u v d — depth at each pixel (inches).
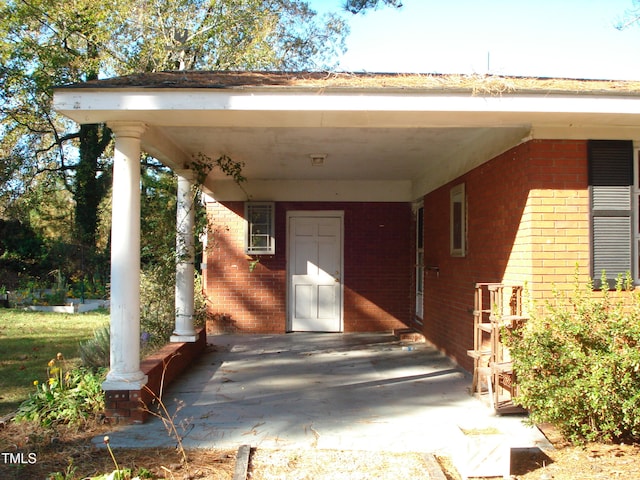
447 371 307.3
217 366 326.3
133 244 218.5
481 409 232.4
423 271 412.5
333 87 200.5
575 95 202.7
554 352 186.4
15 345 402.9
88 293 746.2
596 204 223.3
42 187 805.2
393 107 202.7
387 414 226.4
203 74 247.1
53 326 503.8
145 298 349.1
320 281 462.3
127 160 217.9
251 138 284.8
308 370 314.2
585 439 190.1
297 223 462.0
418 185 430.6
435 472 165.5
